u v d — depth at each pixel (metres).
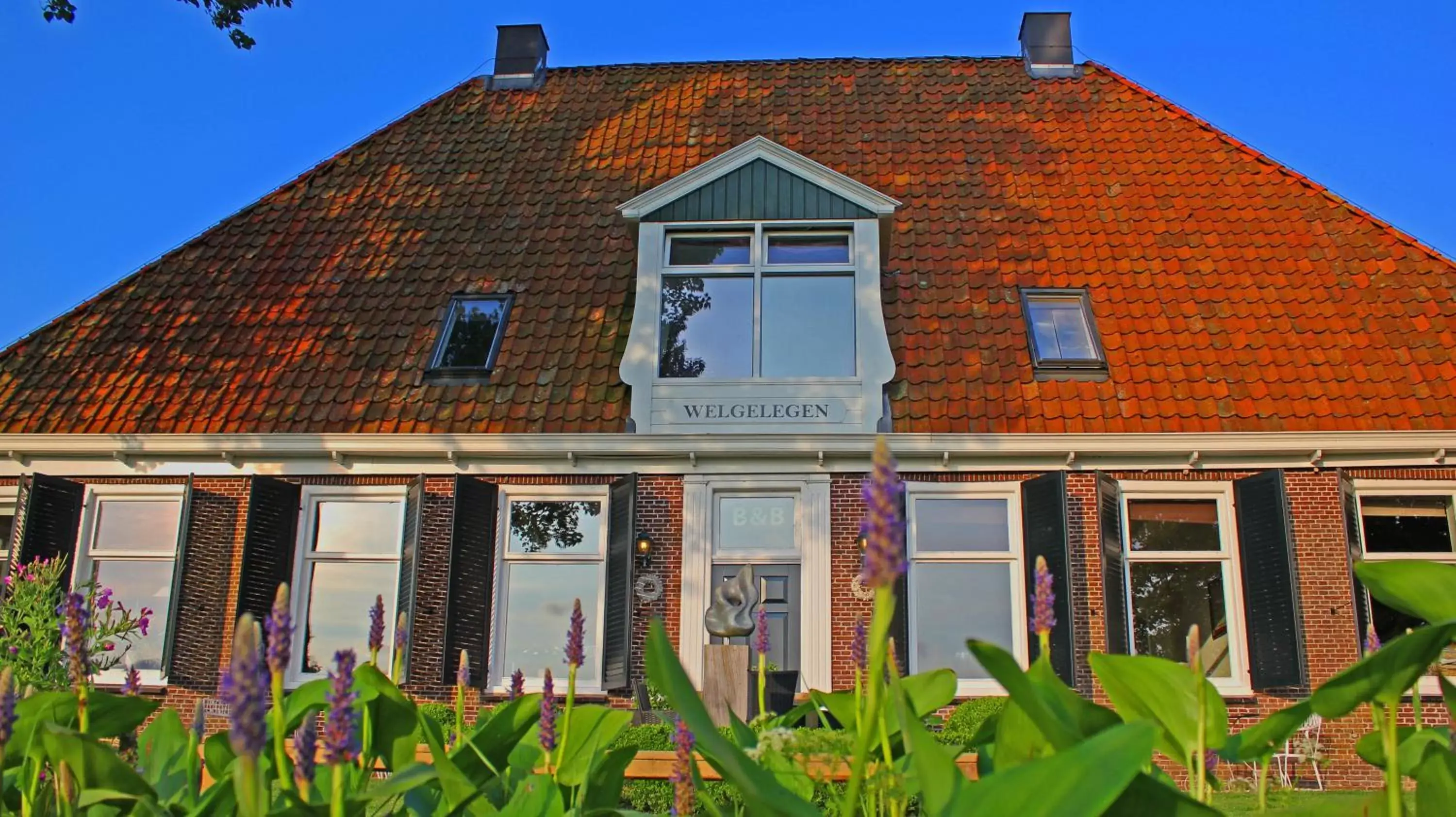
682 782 3.01
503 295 13.57
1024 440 11.51
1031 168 15.07
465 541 11.78
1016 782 1.87
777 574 11.83
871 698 1.95
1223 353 12.24
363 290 13.95
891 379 11.91
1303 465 11.57
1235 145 15.17
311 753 2.55
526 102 17.45
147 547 12.45
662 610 11.66
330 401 12.45
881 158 15.30
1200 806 1.95
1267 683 11.02
